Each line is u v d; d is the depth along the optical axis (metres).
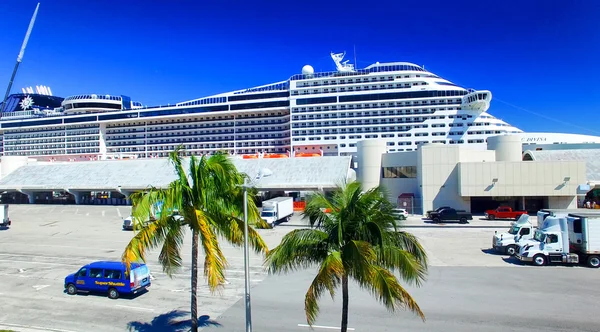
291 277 22.58
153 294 19.61
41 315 16.80
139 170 72.25
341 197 11.27
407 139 85.31
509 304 17.33
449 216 43.28
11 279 22.69
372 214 10.80
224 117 105.12
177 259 12.45
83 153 115.12
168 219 12.06
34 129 123.38
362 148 58.50
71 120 117.31
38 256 28.95
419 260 11.01
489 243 31.78
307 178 58.69
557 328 14.64
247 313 12.02
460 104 84.56
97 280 19.27
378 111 87.88
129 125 113.94
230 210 12.45
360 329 14.84
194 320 12.41
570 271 22.69
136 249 11.34
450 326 14.98
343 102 89.88
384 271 10.00
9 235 39.06
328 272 9.84
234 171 12.48
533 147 74.62
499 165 46.16
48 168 79.00
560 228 24.11
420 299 18.20
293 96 93.81
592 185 46.56
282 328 15.05
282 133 99.50
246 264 12.00
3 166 82.88
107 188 67.31
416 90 86.19
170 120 110.00
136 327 15.40
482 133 82.56
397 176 56.47
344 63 96.12
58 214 57.41
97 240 35.69
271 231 39.28
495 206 50.38
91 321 16.06
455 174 48.72
